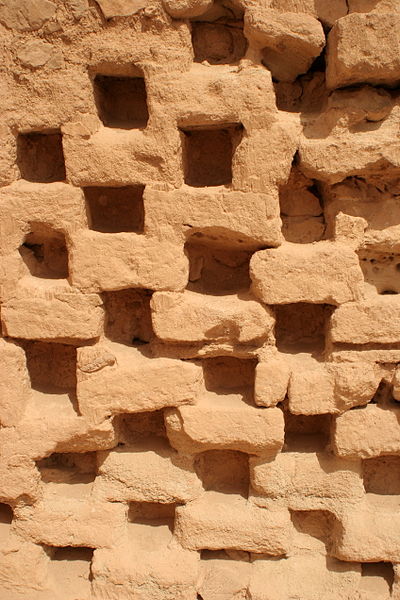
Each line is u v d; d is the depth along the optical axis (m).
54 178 2.55
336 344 2.37
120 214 2.59
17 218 2.35
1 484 2.47
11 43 2.27
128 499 2.50
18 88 2.30
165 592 2.45
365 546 2.39
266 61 2.34
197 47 2.39
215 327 2.32
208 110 2.23
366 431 2.37
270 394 2.35
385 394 2.43
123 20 2.23
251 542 2.46
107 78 2.45
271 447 2.38
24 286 2.38
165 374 2.37
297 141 2.25
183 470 2.47
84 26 2.25
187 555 2.48
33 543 2.53
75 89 2.28
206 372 2.59
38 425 2.43
